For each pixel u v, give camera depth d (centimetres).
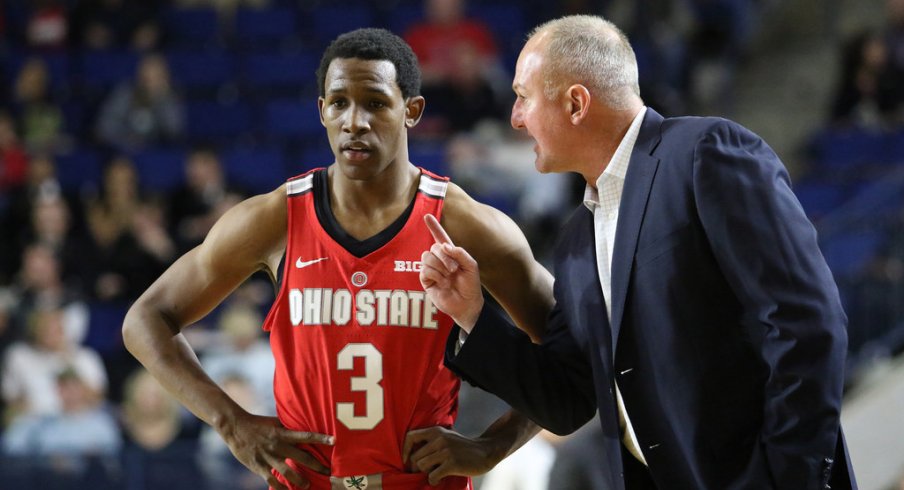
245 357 2155
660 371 912
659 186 922
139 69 3244
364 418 937
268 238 968
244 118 3219
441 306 936
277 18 3588
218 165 2902
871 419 2119
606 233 972
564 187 2867
